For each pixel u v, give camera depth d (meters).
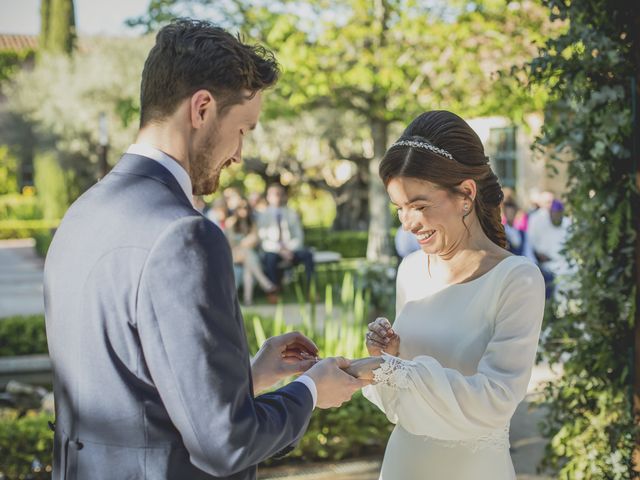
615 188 3.01
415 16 9.12
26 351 7.65
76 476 1.51
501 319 2.00
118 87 20.33
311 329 5.70
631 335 3.06
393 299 7.69
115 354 1.48
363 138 18.83
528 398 5.72
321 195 23.67
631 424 2.97
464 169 2.04
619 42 2.89
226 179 18.95
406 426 2.05
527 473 4.34
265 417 1.51
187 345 1.39
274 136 18.50
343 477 4.37
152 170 1.54
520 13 8.69
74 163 25.02
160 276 1.42
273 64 1.64
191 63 1.53
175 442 1.48
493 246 2.15
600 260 3.08
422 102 9.93
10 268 17.78
